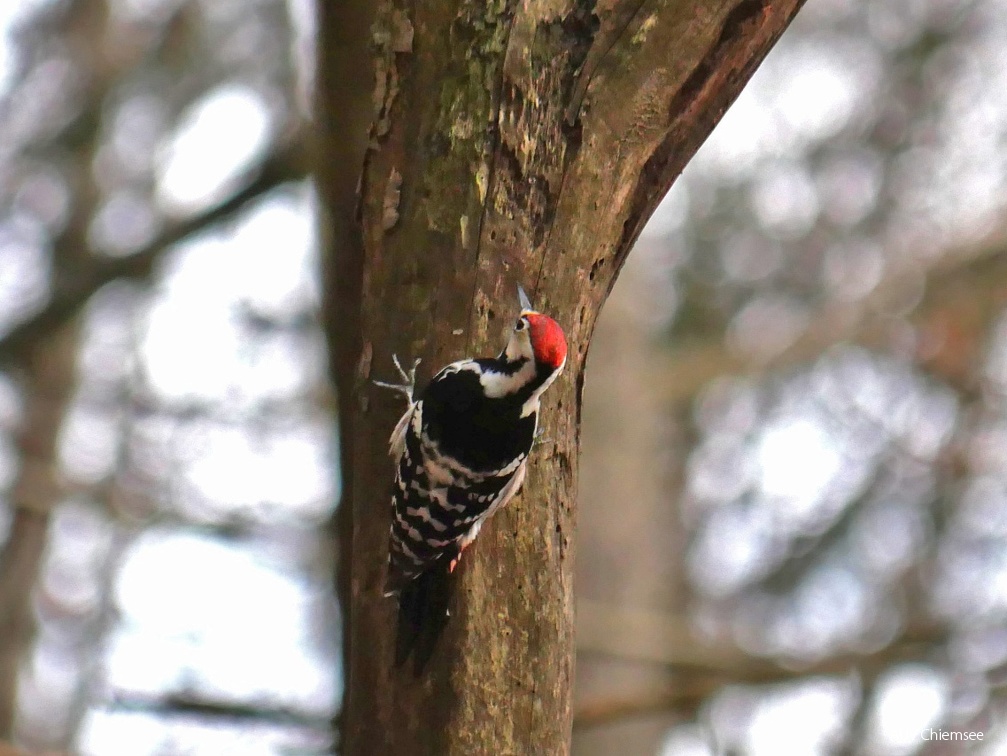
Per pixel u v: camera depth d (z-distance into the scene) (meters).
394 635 6.29
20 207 21.34
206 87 22.27
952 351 18.05
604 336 15.92
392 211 6.57
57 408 18.88
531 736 6.17
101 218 21.42
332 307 6.85
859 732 16.66
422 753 6.07
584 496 15.04
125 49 22.31
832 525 21.80
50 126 21.95
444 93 6.53
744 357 17.75
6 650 19.56
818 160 21.62
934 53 21.23
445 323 6.48
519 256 6.50
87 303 14.66
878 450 20.72
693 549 22.58
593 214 6.64
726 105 6.90
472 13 6.53
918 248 19.02
